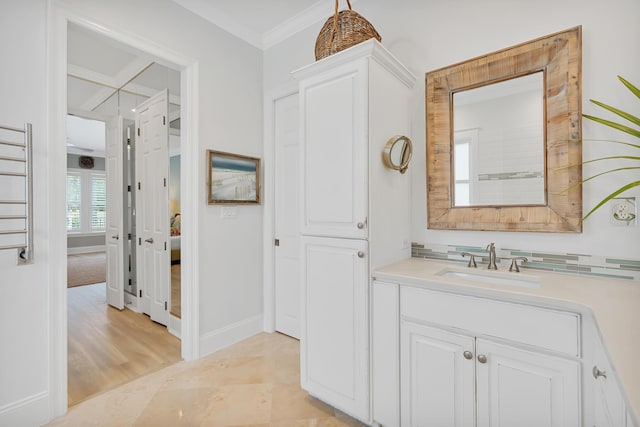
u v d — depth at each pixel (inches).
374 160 59.5
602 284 49.4
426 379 52.7
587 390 39.1
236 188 99.0
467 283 49.3
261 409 67.0
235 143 99.1
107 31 70.7
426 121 72.6
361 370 59.4
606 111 53.9
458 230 69.3
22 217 56.8
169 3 82.5
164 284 112.2
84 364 86.3
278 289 107.5
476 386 47.8
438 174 71.1
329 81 63.4
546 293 43.8
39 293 61.6
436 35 72.0
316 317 66.5
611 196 42.0
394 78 66.5
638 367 24.4
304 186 68.4
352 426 61.8
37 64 61.0
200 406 68.0
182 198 88.4
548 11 58.9
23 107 59.4
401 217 70.5
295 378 79.0
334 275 63.1
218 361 87.5
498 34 64.2
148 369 83.5
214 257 93.4
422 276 54.0
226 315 97.0
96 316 124.5
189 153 87.3
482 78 65.5
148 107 117.9
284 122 104.4
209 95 91.6
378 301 58.0
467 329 48.5
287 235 104.0
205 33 90.7
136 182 126.3
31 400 60.6
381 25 81.2
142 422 62.9
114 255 135.6
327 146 63.8
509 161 63.1
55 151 63.1
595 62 54.7
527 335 43.4
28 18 60.0
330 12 91.0
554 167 58.0
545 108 58.9
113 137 137.0
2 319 57.7
